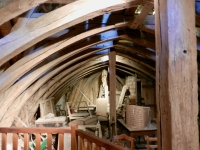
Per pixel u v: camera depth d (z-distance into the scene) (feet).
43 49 11.25
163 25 5.23
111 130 20.38
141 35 15.53
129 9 11.16
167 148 4.94
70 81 29.07
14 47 8.02
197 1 10.34
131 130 21.21
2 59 7.99
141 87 32.35
